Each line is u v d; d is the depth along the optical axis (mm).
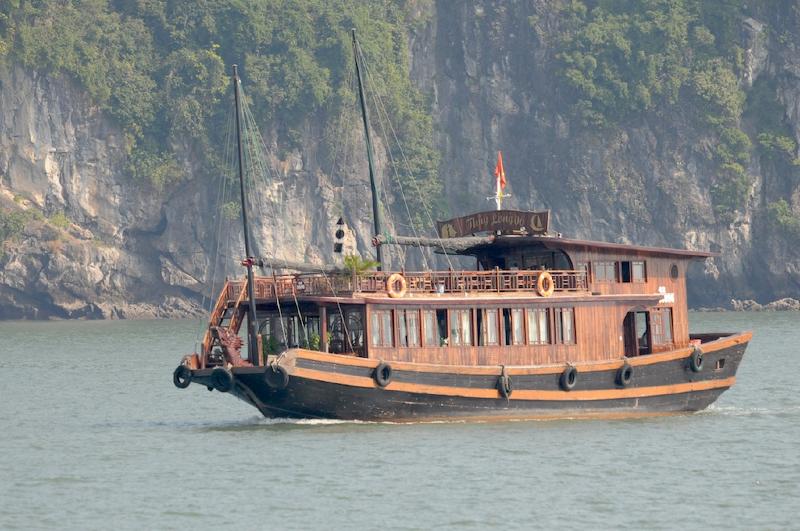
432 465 151250
